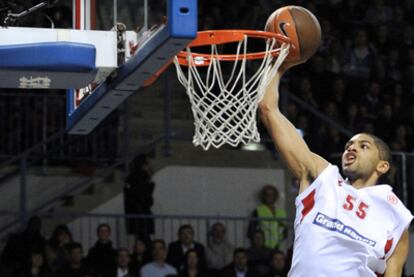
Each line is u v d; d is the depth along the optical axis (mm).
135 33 9016
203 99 8820
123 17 9188
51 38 9117
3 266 18781
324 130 23188
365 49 26078
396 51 26375
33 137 22812
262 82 8750
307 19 8922
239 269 19562
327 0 27016
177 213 23172
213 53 8945
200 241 23062
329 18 26797
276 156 23891
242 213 23578
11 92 23000
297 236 8055
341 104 24891
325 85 25094
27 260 19062
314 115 23359
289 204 23688
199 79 8898
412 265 22953
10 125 22797
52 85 9539
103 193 22734
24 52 8859
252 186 23703
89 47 8898
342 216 7961
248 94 8766
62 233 19734
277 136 8320
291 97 22625
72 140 21578
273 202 22844
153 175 23125
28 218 20656
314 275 7891
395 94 25516
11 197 22156
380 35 26594
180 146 23484
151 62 8594
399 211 8047
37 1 10883
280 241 22031
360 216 7988
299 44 8852
